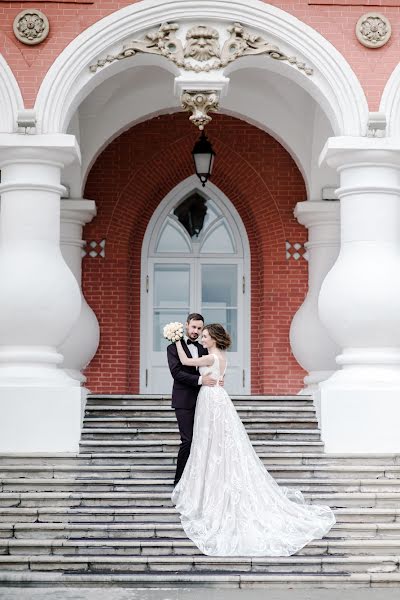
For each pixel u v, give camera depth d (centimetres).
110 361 1881
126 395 1451
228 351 1948
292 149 1803
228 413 1180
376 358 1363
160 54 1409
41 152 1362
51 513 1179
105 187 1902
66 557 1101
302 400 1452
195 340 1258
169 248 1962
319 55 1410
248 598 1001
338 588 1067
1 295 1337
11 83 1380
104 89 1703
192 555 1113
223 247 1967
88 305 1820
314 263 1795
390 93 1399
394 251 1380
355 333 1370
